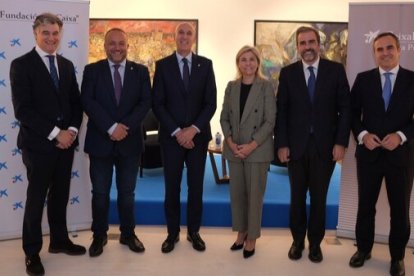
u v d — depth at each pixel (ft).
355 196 11.16
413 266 9.65
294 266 9.50
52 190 9.56
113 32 9.26
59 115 8.87
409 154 8.79
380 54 8.70
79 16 10.69
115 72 9.43
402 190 8.80
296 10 18.99
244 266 9.46
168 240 10.27
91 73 9.36
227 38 19.22
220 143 14.97
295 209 9.73
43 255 9.86
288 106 9.50
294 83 9.28
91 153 9.42
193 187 10.03
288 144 9.42
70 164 9.40
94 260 9.62
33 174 8.77
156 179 14.99
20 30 10.23
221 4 19.04
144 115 9.40
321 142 9.11
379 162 8.86
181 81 9.60
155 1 19.07
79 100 9.45
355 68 10.87
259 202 9.61
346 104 9.14
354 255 9.69
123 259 9.70
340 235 11.42
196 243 10.27
